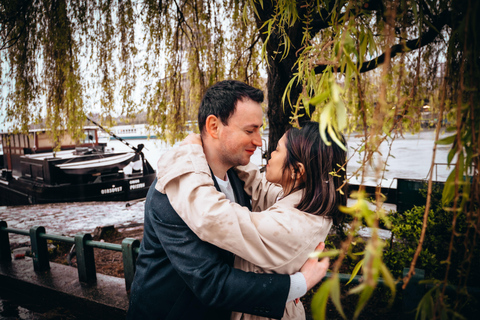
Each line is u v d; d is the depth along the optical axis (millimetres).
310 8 1249
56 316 2785
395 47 1057
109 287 2867
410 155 14031
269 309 974
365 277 435
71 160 8688
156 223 1085
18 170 10734
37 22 4242
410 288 1566
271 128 2975
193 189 1000
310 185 1098
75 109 4398
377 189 587
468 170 612
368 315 2490
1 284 3236
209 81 3979
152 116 4254
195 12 4113
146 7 4059
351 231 486
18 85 4461
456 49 723
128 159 9539
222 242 950
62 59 4145
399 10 796
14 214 7488
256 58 3895
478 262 2178
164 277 1104
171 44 4145
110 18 4145
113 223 6574
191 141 1196
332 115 551
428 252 2570
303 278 1007
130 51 4207
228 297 956
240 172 1461
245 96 1113
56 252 4684
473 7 510
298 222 1025
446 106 719
